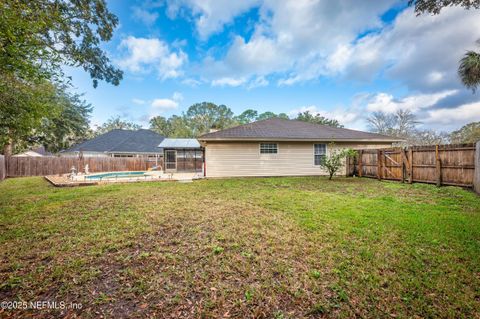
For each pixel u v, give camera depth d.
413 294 1.88
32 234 3.34
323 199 5.64
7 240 3.12
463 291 1.90
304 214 4.27
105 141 21.44
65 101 16.47
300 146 12.05
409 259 2.45
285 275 2.19
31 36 4.16
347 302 1.80
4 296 1.92
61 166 15.58
